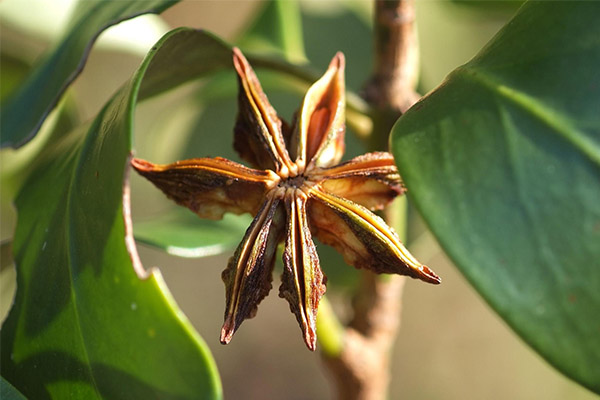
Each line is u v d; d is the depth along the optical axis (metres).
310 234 0.15
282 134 0.16
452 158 0.14
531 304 0.14
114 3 0.17
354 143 0.22
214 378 0.15
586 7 0.14
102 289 0.15
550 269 0.14
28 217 0.16
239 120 0.16
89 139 0.16
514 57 0.14
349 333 0.20
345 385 0.20
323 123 0.16
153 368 0.15
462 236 0.14
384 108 0.18
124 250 0.14
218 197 0.15
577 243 0.14
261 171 0.15
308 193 0.15
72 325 0.15
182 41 0.16
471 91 0.14
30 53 0.22
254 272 0.15
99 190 0.15
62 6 0.22
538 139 0.14
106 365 0.15
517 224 0.14
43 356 0.15
